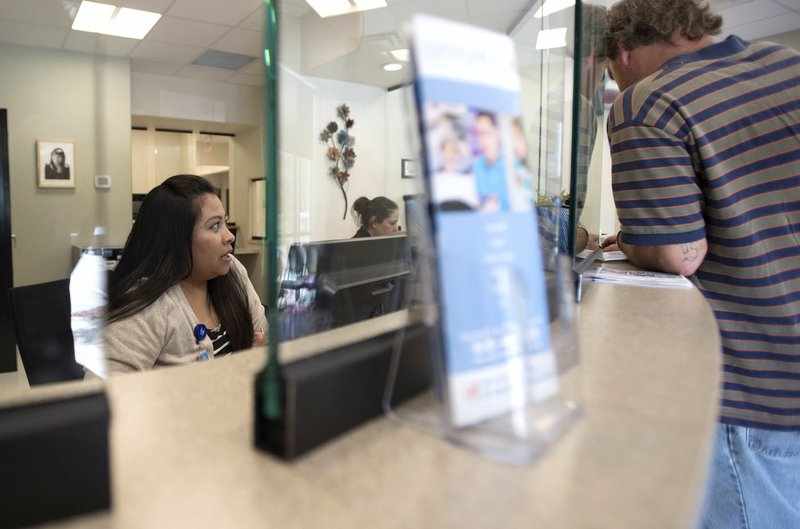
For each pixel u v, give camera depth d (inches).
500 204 15.9
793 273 38.9
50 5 151.3
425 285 15.2
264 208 14.9
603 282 41.4
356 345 16.2
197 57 199.2
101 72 199.6
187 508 11.5
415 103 13.8
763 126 37.7
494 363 15.2
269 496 11.9
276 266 14.6
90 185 201.6
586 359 21.5
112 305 44.6
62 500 11.2
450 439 14.4
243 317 53.2
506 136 16.4
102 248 172.4
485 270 15.2
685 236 39.9
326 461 13.5
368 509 11.3
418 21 13.8
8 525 10.8
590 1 41.1
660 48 46.7
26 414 11.4
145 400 18.3
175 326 46.0
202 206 47.6
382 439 14.7
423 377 16.9
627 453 13.5
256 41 179.5
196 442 14.8
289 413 13.4
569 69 36.4
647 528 10.3
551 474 12.5
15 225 191.2
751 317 39.9
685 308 32.0
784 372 39.3
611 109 44.7
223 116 238.5
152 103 223.6
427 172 13.8
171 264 46.2
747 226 38.4
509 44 17.0
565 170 36.1
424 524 10.7
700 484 12.0
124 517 11.3
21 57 187.2
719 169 38.0
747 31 172.6
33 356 48.8
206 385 19.9
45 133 192.9
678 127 38.6
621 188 42.9
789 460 40.3
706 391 17.9
